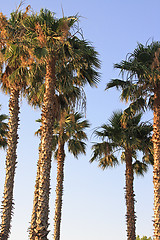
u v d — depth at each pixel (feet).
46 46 42.70
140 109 54.54
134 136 67.15
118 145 69.15
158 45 50.34
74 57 45.57
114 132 67.46
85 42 46.32
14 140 49.98
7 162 49.11
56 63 48.55
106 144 68.54
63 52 44.39
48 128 42.70
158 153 47.06
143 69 48.08
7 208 47.62
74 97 52.49
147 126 66.39
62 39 43.01
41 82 53.83
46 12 44.78
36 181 58.18
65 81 49.16
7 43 45.29
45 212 39.93
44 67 51.01
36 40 43.29
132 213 65.77
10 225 47.62
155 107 49.14
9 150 49.47
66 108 52.80
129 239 64.39
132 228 64.80
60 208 76.59
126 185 67.62
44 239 38.78
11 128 50.24
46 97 43.80
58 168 78.59
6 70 52.39
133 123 68.03
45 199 40.40
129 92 51.42
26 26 44.60
